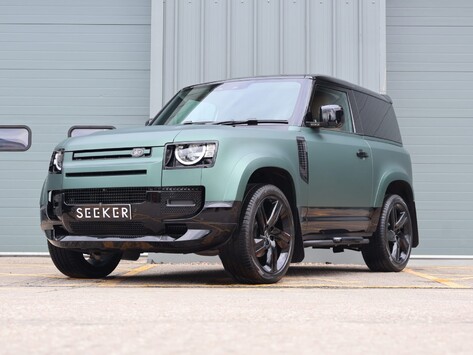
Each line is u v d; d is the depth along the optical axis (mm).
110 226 5066
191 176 4859
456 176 10164
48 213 5355
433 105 10242
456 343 2309
